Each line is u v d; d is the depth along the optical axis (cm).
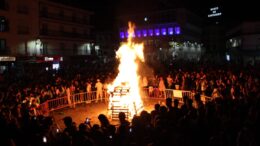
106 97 2064
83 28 5503
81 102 1938
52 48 4659
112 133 705
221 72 2086
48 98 1712
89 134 705
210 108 846
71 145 677
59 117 1570
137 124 731
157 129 702
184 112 853
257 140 700
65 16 4938
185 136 691
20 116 1100
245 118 848
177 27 6303
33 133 827
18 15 3991
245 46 4538
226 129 750
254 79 1529
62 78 2388
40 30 4394
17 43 3975
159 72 2911
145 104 1894
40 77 2580
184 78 1988
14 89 1655
